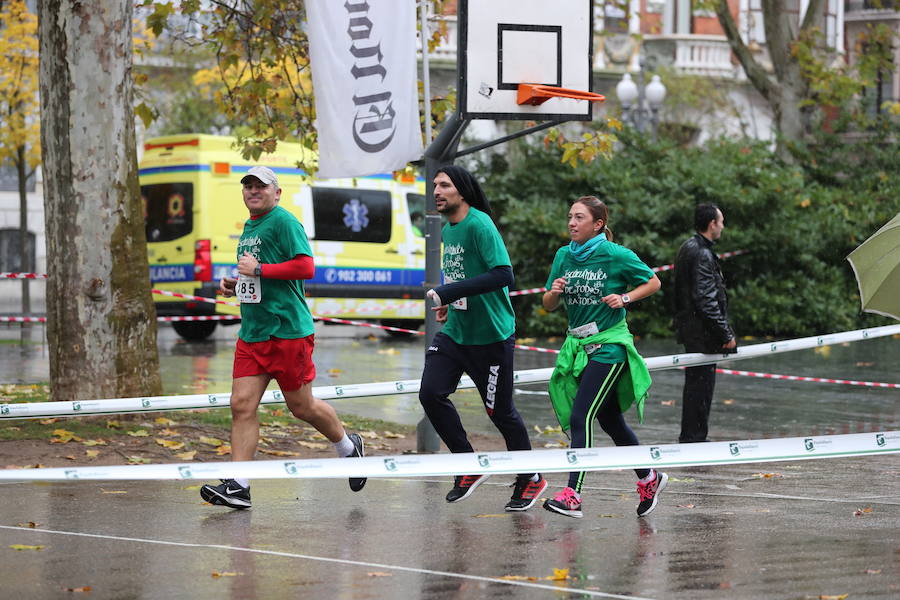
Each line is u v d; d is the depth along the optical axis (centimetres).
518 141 4866
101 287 2061
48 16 2047
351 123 1922
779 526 1380
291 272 1452
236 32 2672
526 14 1917
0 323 4947
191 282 3978
